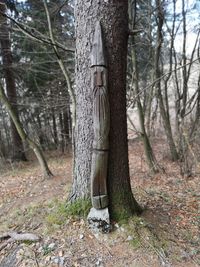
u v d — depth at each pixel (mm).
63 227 3406
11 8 6797
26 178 7684
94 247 3096
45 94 10008
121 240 3143
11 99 10156
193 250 3076
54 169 8281
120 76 3199
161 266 2846
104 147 3127
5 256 3184
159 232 3316
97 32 3012
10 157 11047
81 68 3225
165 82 8281
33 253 3098
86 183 3420
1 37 8039
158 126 12906
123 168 3385
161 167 6855
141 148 10516
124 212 3385
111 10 3035
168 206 4148
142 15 7066
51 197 4992
